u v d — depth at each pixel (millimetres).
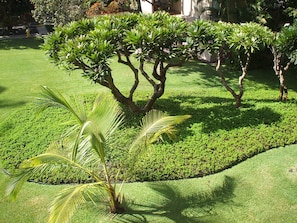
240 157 6969
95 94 10227
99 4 17375
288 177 6461
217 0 12477
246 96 9945
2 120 8922
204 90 10562
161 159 6887
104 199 5965
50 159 4832
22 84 11461
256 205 5805
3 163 7004
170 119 5227
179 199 5973
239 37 8148
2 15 18172
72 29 8555
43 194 6223
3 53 15055
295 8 12102
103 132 4984
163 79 8562
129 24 8688
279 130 7789
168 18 8781
